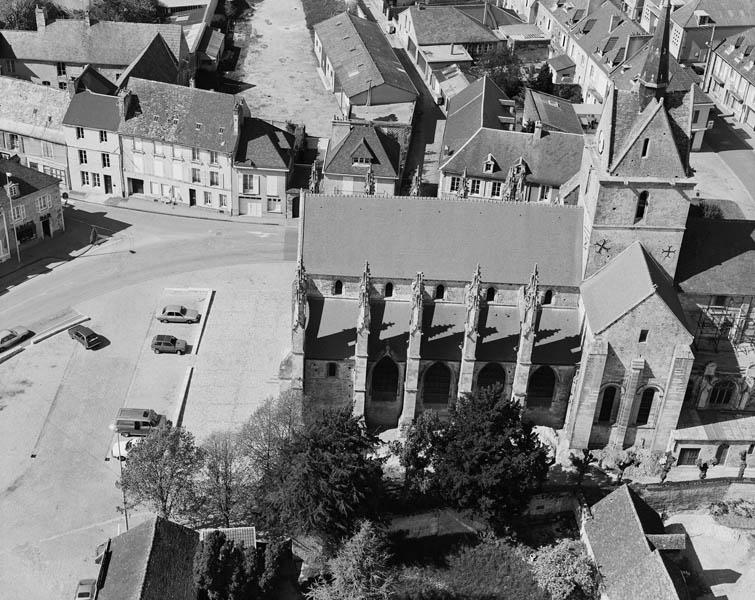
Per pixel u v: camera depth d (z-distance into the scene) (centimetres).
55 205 16762
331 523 10500
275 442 11306
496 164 16700
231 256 16475
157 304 15125
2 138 18625
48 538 11044
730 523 11456
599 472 11956
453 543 11300
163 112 17488
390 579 10088
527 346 11900
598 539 10894
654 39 10969
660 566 10038
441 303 12556
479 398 11006
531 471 10794
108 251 16500
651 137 11300
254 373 13675
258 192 17500
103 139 17738
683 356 11606
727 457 12288
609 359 11744
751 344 12606
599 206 11744
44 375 13550
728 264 12319
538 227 12456
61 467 12019
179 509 11175
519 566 10931
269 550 10244
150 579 9200
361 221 12456
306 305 12256
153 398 13150
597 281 12119
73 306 15025
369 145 17025
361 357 11994
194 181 17675
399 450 11288
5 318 14700
